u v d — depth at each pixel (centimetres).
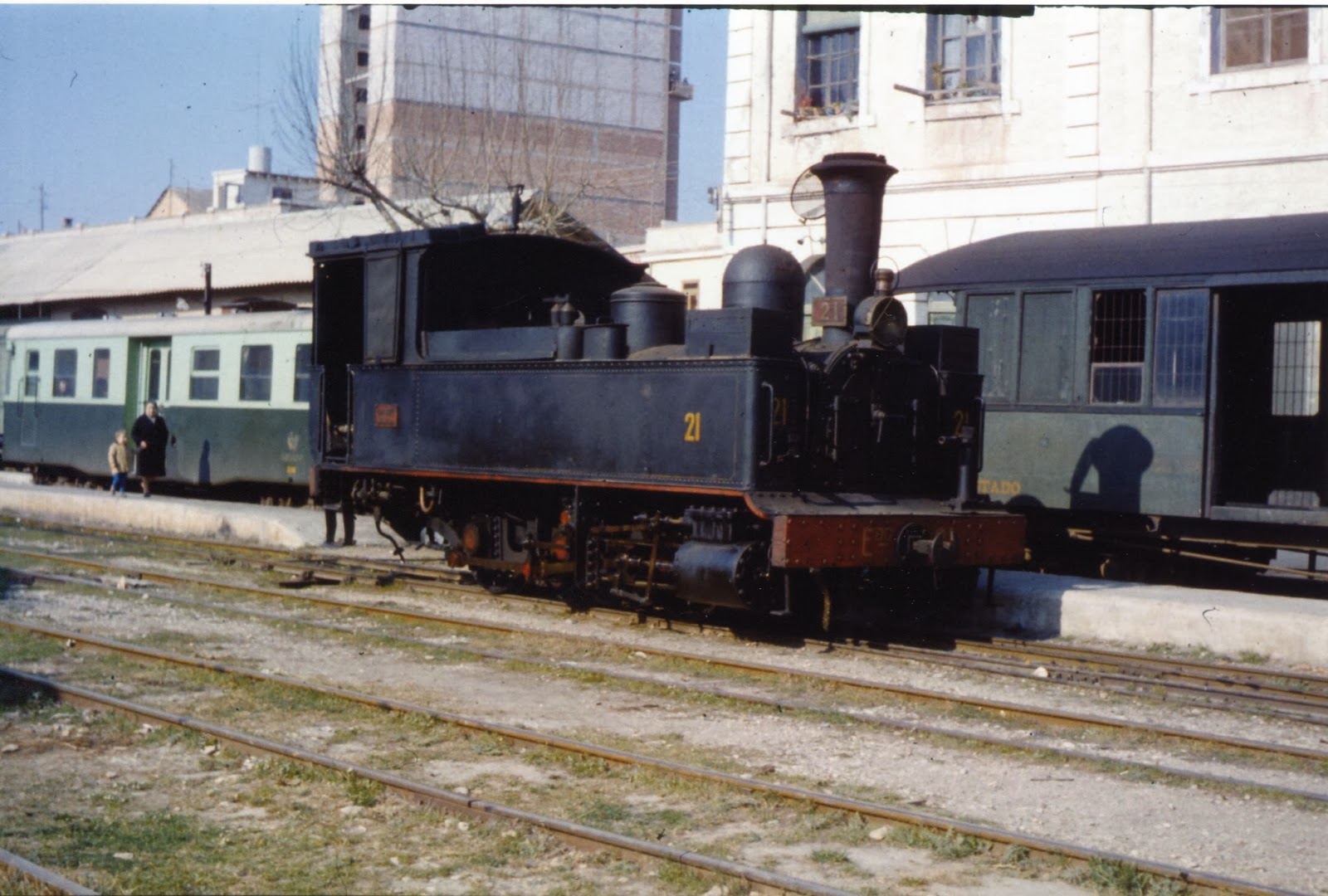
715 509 1114
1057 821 668
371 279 1444
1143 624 1161
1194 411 1339
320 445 1522
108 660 1038
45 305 4366
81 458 2747
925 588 1214
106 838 616
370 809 664
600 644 1129
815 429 1121
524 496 1353
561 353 1244
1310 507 1270
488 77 3647
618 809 669
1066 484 1432
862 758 783
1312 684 1011
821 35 2312
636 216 5019
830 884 569
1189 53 1900
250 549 1828
